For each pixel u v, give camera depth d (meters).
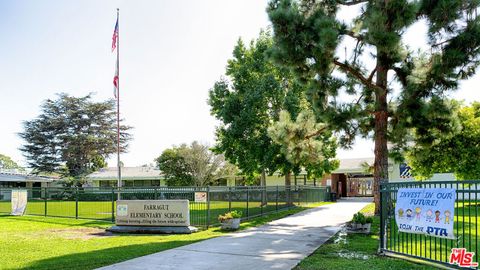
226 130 27.83
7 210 26.80
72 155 57.97
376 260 8.66
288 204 25.72
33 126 58.81
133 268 8.24
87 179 53.19
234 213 14.95
